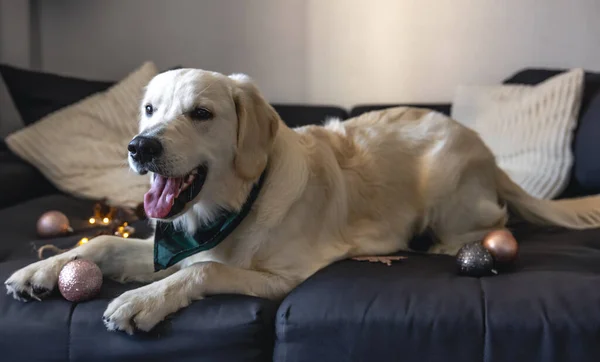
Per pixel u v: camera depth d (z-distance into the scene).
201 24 3.46
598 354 1.29
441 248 2.03
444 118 2.17
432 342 1.34
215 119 1.60
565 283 1.45
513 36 3.25
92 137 2.76
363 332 1.36
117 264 1.72
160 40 3.50
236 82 1.69
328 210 1.83
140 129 1.74
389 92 3.42
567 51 3.21
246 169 1.64
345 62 3.41
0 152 2.86
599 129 2.38
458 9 3.26
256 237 1.67
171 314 1.42
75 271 1.47
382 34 3.35
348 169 1.98
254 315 1.40
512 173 2.63
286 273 1.67
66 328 1.42
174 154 1.49
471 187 2.05
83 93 2.95
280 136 1.77
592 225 2.14
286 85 3.48
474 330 1.33
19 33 3.33
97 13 3.50
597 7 3.13
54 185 2.74
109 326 1.38
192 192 1.60
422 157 2.09
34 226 2.19
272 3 3.39
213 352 1.38
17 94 2.91
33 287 1.48
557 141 2.56
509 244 1.66
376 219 1.98
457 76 3.34
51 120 2.77
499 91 2.94
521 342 1.31
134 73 2.92
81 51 3.55
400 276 1.56
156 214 1.54
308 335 1.38
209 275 1.51
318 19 3.38
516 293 1.41
